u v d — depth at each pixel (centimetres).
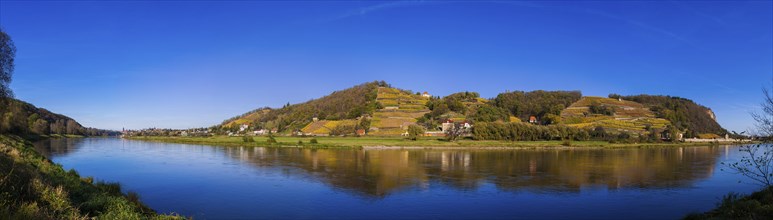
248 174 5403
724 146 12975
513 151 10019
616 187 4519
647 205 3631
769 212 2184
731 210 2403
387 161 7212
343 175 5347
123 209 2120
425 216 3250
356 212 3347
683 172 5806
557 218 3209
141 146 11869
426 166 6431
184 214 3206
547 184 4681
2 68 5025
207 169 5916
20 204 1459
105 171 5616
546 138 13175
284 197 3881
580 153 9431
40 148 9856
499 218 3206
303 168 6091
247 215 3209
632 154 9181
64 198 1841
